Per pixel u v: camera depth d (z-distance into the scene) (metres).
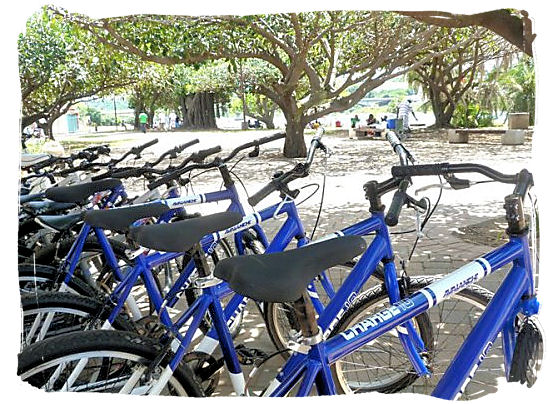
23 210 2.49
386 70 10.45
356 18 9.52
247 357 2.02
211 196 2.58
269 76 13.13
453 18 3.03
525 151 10.77
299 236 2.31
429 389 2.20
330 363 1.35
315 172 9.38
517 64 15.64
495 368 2.31
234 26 8.55
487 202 6.18
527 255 1.60
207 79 18.52
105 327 1.89
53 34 10.05
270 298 1.13
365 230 1.87
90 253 2.36
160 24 7.97
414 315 1.50
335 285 2.21
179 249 1.62
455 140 13.02
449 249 4.45
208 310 1.77
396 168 1.80
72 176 3.33
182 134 19.09
